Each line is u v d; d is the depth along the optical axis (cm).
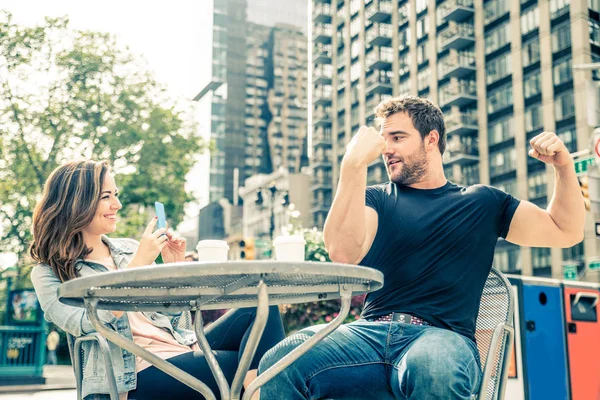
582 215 181
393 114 193
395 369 157
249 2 8169
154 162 2600
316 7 6022
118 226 2520
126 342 120
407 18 4562
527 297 407
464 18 4019
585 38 3228
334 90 5647
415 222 178
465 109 3959
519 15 3619
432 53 4253
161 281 118
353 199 161
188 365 185
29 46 2359
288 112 8050
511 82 3653
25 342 1172
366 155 160
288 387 153
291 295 156
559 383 411
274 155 7875
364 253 179
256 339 114
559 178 180
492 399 161
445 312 170
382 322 167
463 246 177
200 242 160
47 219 185
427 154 190
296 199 5906
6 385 1119
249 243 1862
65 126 2378
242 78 8006
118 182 2497
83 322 165
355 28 5322
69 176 189
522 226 188
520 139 3566
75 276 185
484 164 3797
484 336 181
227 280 120
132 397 183
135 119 2534
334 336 161
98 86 2462
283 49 8206
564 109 3300
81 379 170
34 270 185
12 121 2316
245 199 7006
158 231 162
